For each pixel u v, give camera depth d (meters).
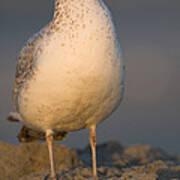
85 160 12.52
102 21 9.03
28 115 9.74
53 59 8.88
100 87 9.02
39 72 9.01
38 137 11.48
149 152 13.25
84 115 9.52
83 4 9.03
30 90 9.28
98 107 9.41
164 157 12.98
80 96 9.02
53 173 9.63
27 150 11.36
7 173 10.73
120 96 9.70
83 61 8.79
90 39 8.83
